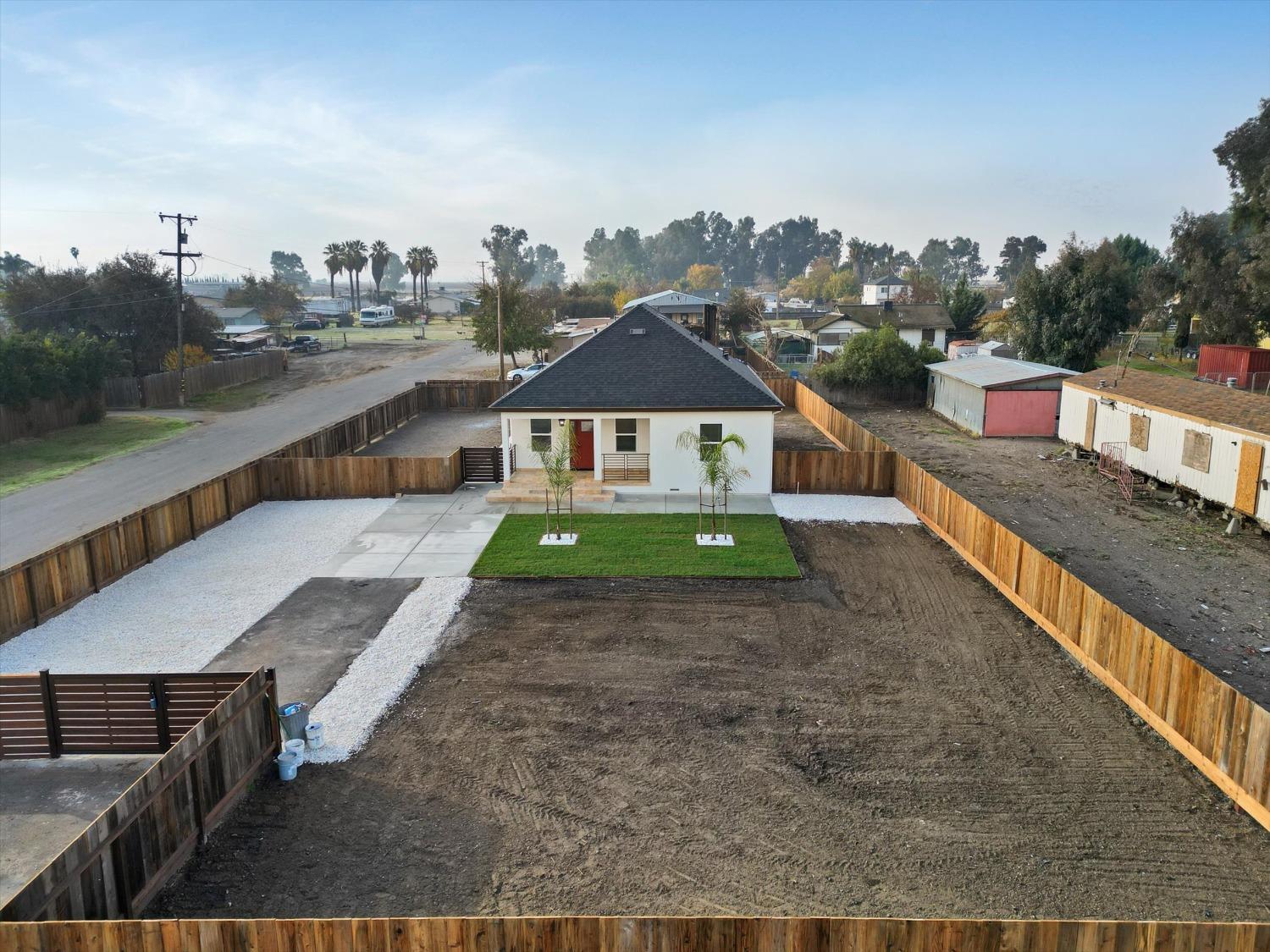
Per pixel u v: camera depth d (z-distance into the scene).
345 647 15.69
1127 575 19.72
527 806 10.72
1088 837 10.04
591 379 26.72
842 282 162.25
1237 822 10.32
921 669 14.62
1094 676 14.23
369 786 11.21
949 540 21.52
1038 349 58.03
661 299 66.94
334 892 9.16
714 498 22.47
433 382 46.34
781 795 10.91
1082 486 28.98
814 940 7.04
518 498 25.50
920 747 12.07
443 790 11.10
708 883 9.25
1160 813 10.49
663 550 20.89
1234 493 23.81
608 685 14.05
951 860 9.62
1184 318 62.31
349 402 49.75
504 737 12.43
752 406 25.64
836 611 17.25
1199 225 59.81
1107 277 55.66
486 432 39.38
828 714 13.04
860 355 49.28
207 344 63.12
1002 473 31.02
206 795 10.07
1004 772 11.44
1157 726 12.40
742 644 15.67
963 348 65.19
